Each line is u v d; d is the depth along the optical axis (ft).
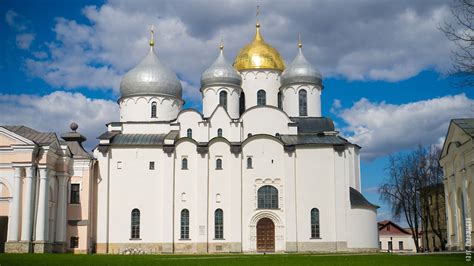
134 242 259.60
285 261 145.28
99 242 258.37
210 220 260.62
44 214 226.17
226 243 258.57
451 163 227.40
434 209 362.74
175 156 265.75
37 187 226.99
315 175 263.49
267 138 267.59
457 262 131.95
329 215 259.80
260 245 260.21
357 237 257.75
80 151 263.90
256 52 308.19
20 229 222.07
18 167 224.12
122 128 280.51
